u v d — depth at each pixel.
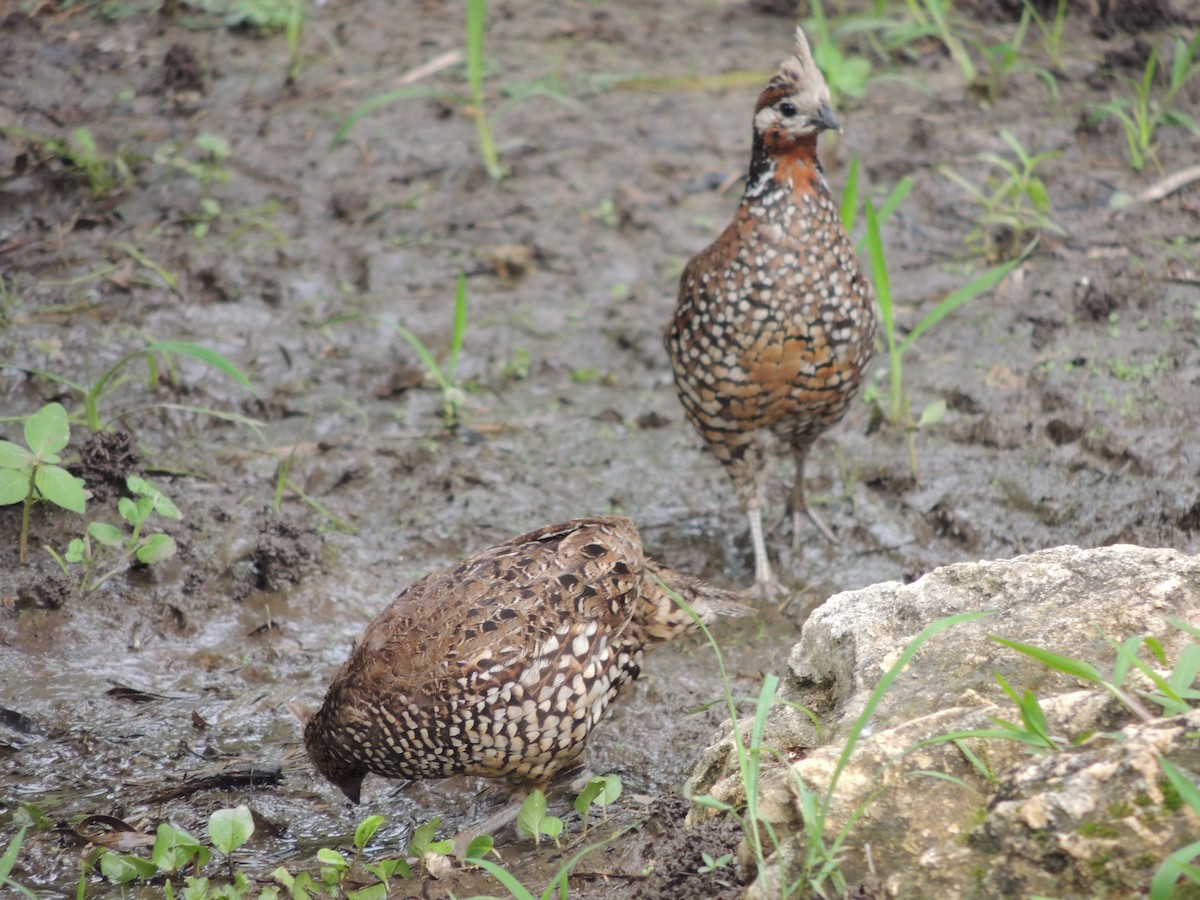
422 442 10.95
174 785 7.62
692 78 15.95
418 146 14.75
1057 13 16.30
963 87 15.47
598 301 12.68
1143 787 4.89
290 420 11.19
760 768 6.10
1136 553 6.49
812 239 8.73
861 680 6.21
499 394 11.60
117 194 13.76
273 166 14.39
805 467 10.62
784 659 8.59
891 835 5.26
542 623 6.93
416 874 6.77
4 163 13.94
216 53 16.36
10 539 9.51
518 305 12.63
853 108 15.21
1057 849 4.89
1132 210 13.25
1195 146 14.11
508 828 7.13
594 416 11.31
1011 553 9.43
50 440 9.03
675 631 7.59
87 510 9.79
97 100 15.37
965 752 5.36
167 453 10.66
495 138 14.84
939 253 13.00
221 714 8.29
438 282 12.89
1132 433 10.34
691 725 7.95
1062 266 12.60
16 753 7.93
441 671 6.81
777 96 8.66
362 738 7.07
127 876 6.71
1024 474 10.15
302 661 8.77
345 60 16.34
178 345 9.67
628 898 6.12
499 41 16.88
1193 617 5.96
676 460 10.85
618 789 6.88
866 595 6.80
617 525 7.51
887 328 10.49
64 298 12.24
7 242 13.02
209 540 9.66
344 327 12.24
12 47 16.17
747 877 5.58
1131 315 11.84
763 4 17.38
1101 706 5.46
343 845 7.17
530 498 10.36
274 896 6.46
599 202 13.93
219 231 13.38
